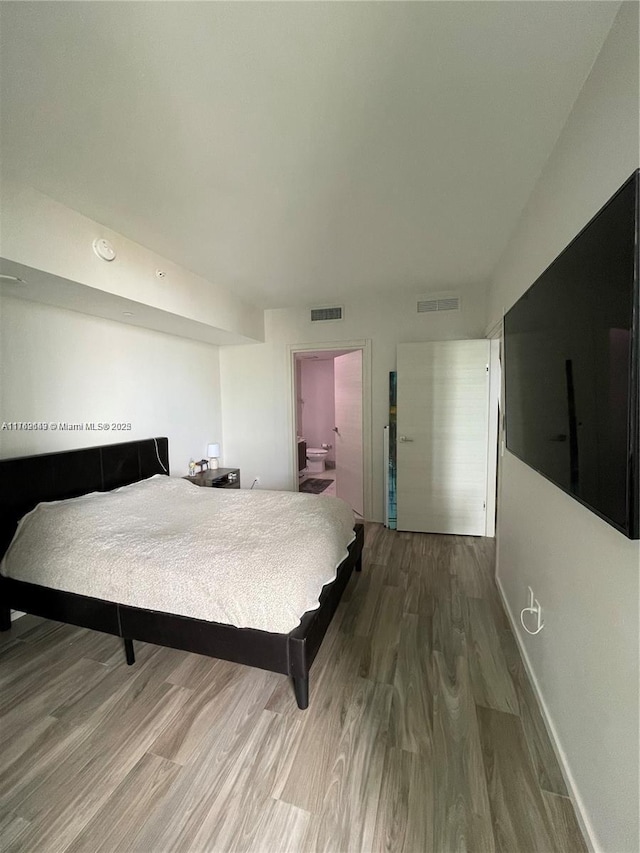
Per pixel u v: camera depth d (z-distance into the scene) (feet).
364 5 3.19
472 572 9.49
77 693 5.66
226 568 5.52
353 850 3.58
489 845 3.59
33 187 5.96
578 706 3.92
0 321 7.30
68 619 6.36
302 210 6.79
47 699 5.55
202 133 4.77
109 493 8.66
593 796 3.51
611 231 2.93
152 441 11.06
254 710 5.29
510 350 7.04
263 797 4.09
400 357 12.13
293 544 6.14
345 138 4.92
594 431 3.26
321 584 5.73
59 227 6.41
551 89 4.10
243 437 15.52
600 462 3.15
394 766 4.40
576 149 4.25
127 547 6.21
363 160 5.39
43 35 3.43
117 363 10.19
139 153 5.16
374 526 13.21
